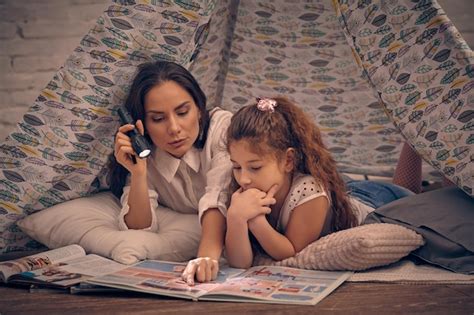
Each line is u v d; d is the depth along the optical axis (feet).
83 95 5.59
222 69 7.37
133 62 5.57
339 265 4.79
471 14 9.03
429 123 5.36
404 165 7.16
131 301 4.31
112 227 5.71
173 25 5.52
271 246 4.97
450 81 5.21
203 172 5.77
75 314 4.10
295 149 5.16
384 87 5.49
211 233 5.04
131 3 5.43
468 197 5.39
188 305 4.17
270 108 5.09
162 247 5.34
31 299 4.46
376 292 4.43
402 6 5.27
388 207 5.51
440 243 5.02
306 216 5.05
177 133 5.41
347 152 8.11
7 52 8.93
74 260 5.16
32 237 5.88
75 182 5.98
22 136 5.70
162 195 6.02
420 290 4.49
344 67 7.50
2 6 8.88
